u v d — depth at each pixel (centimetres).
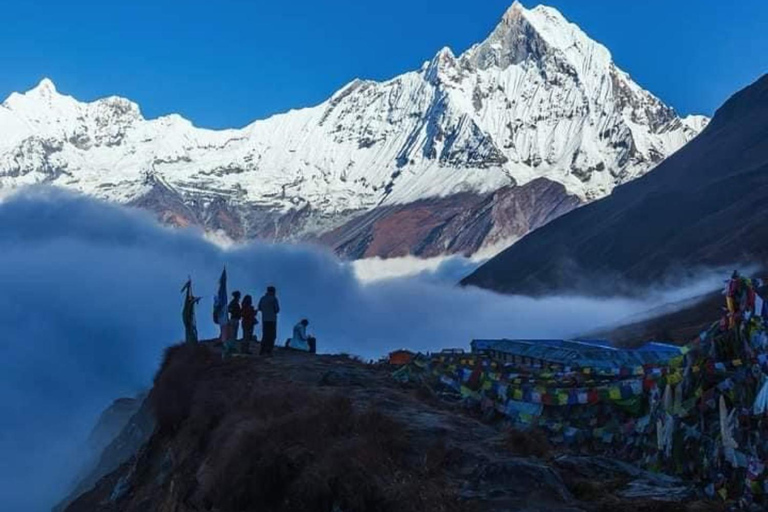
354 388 2241
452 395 2350
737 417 1389
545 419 1880
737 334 1453
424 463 1547
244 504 1503
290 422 1630
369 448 1512
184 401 2620
